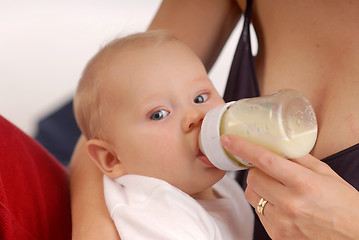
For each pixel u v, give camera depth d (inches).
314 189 28.3
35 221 37.0
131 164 38.4
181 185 36.9
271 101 29.8
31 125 108.0
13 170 37.2
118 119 38.4
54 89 121.3
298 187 28.4
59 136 78.5
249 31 45.4
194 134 35.3
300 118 29.3
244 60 45.6
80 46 138.3
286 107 29.0
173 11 52.3
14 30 148.3
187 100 36.7
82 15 151.3
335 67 38.2
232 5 50.9
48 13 156.6
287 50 42.2
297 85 40.7
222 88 115.6
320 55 39.5
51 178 43.5
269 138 29.1
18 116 111.6
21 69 130.6
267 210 31.3
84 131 43.6
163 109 36.6
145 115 37.0
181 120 36.1
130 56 39.0
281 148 28.9
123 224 35.3
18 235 34.0
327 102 38.1
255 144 29.2
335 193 28.4
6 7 159.9
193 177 36.3
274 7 43.2
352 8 37.8
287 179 28.5
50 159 46.1
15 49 138.3
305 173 28.5
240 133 30.5
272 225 31.7
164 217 34.6
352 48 37.2
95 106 40.1
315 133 29.9
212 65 54.2
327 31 38.9
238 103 31.9
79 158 46.5
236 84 46.4
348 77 37.1
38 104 116.4
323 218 28.7
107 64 39.6
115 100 38.5
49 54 135.6
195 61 38.9
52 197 41.5
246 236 40.3
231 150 30.0
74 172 45.4
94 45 137.2
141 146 37.1
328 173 30.0
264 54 45.5
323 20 39.2
